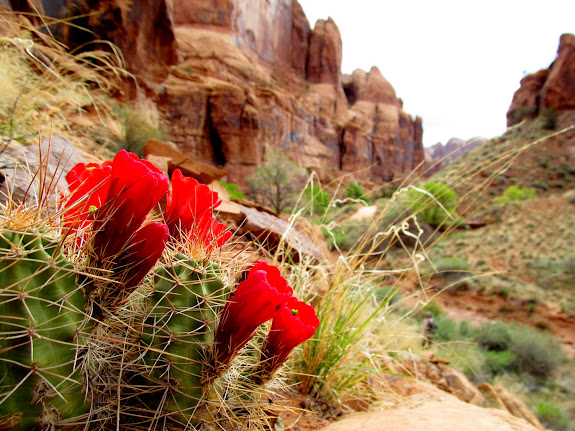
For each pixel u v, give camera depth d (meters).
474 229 28.89
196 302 0.92
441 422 1.67
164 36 24.27
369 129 84.19
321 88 75.69
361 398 2.28
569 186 37.72
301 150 51.56
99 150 5.62
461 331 12.53
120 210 0.78
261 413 1.13
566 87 53.53
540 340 12.31
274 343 1.08
